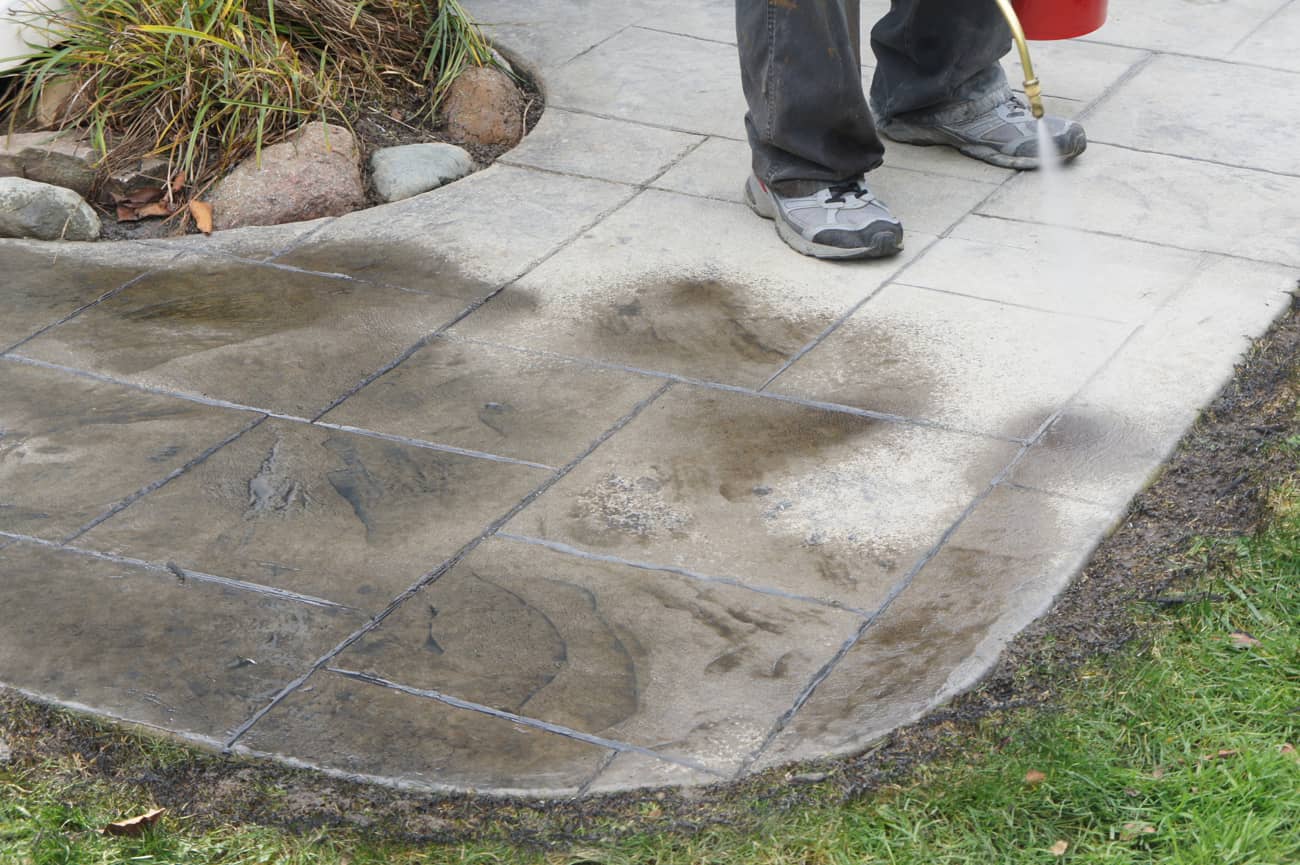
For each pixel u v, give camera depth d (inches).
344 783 99.3
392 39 205.9
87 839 96.4
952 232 169.5
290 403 141.3
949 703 104.3
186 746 102.5
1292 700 103.5
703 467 130.5
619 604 114.4
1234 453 130.4
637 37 223.1
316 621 113.5
